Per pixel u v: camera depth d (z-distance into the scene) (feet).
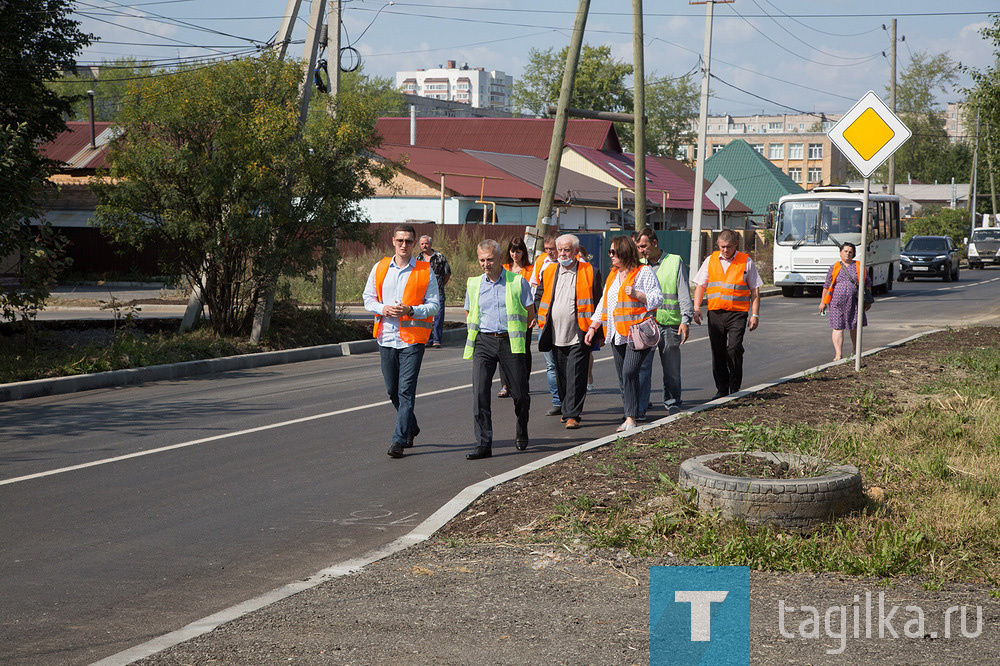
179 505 24.36
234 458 29.58
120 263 117.50
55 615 17.08
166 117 52.75
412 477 27.22
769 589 17.29
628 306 31.73
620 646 14.88
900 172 387.55
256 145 53.31
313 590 17.70
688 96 307.17
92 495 25.31
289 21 58.54
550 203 73.97
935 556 18.67
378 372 49.44
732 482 20.42
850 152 41.47
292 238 57.26
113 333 57.72
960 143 388.16
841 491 20.44
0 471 27.91
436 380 45.55
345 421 35.58
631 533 20.27
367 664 14.33
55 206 122.11
